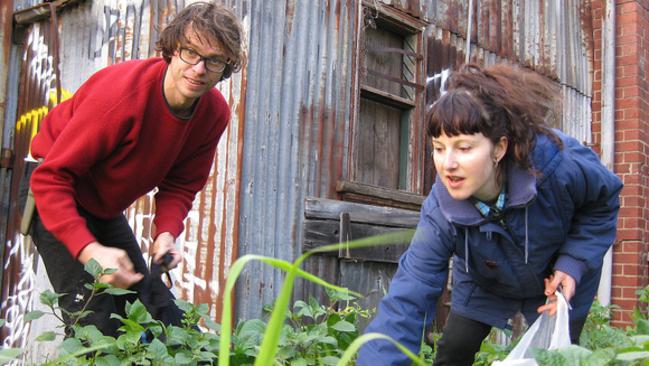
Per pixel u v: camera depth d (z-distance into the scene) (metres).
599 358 1.40
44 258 2.21
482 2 5.80
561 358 1.40
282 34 4.16
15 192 4.57
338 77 4.49
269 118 4.07
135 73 2.14
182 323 2.39
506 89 1.86
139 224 3.85
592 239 2.18
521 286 2.25
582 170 2.08
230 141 3.88
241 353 2.17
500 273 2.20
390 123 5.10
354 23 4.62
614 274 6.80
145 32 3.99
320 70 4.38
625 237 6.79
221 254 3.81
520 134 1.87
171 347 2.22
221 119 2.48
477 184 1.80
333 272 4.38
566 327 2.01
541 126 1.98
